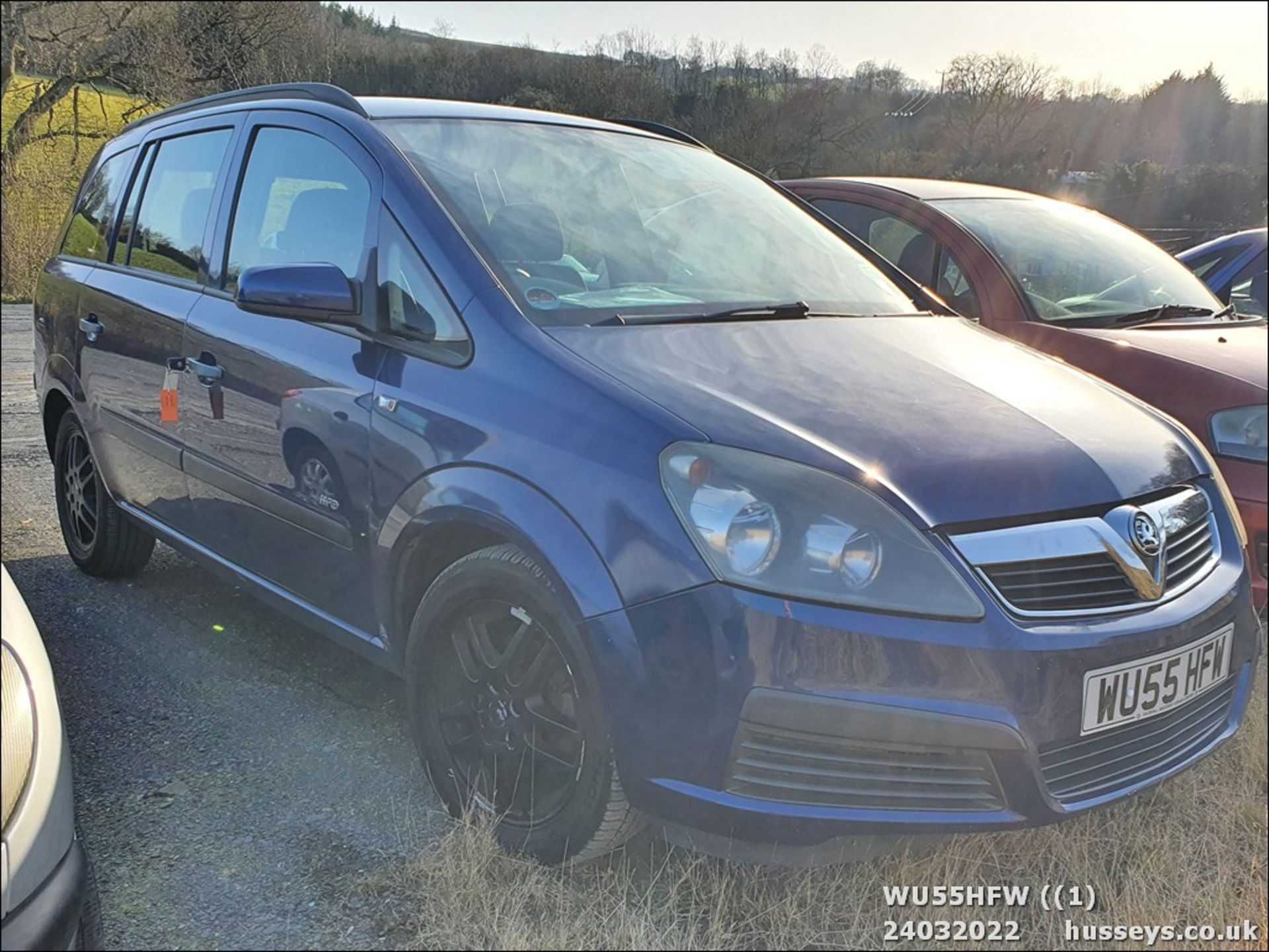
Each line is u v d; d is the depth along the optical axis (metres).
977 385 2.54
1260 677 3.37
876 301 3.20
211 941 2.10
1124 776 2.17
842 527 1.97
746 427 2.11
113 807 2.54
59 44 13.59
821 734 1.94
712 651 1.95
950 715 1.95
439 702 2.48
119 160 4.11
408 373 2.46
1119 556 2.15
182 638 3.54
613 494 2.06
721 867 2.38
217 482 3.12
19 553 4.38
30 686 1.73
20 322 10.71
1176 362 3.78
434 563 2.50
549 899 2.23
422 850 2.36
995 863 2.44
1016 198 5.14
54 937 1.60
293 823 2.50
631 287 2.76
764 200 3.56
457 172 2.78
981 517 2.05
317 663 3.37
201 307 3.19
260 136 3.22
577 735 2.19
